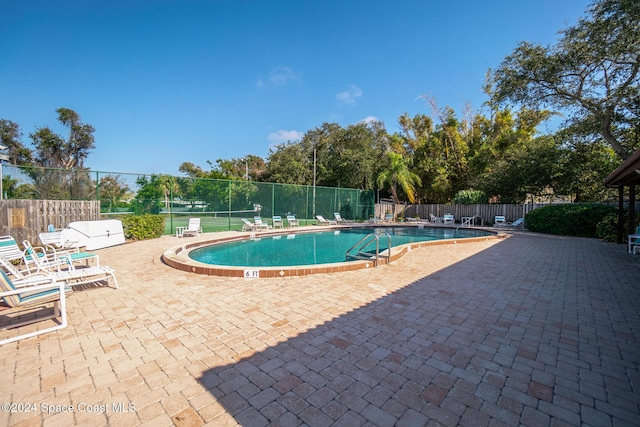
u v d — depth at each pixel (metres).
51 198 9.97
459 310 3.78
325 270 5.67
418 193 23.05
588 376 2.35
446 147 22.06
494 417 1.88
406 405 1.99
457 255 7.68
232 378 2.29
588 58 10.95
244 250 9.87
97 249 8.18
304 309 3.80
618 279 5.32
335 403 2.00
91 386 2.19
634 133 12.42
